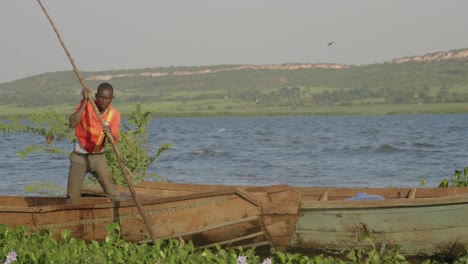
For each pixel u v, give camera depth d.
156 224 9.30
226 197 9.14
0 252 8.09
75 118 9.07
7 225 9.20
